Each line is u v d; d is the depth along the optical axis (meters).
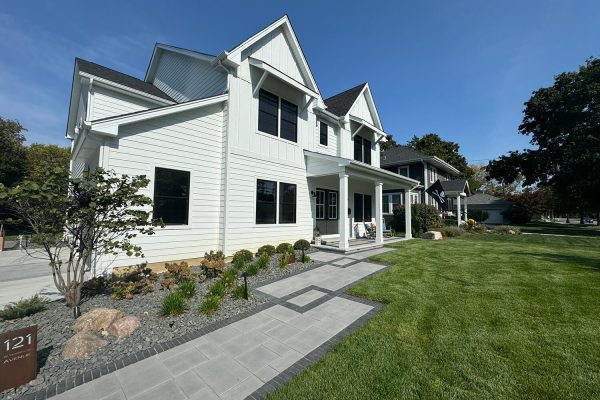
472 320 3.59
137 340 3.10
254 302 4.39
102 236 4.56
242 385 2.35
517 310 3.89
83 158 8.39
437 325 3.46
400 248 9.98
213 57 7.91
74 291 3.84
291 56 9.68
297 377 2.44
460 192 20.39
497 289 4.90
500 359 2.65
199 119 6.99
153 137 6.10
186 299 4.29
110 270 5.37
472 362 2.61
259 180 8.32
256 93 8.23
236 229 7.49
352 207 13.22
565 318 3.58
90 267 5.25
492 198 34.00
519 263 7.16
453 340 3.05
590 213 34.91
